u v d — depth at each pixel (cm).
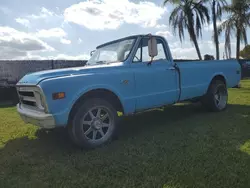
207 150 316
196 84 507
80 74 335
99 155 315
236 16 1611
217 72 561
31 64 1046
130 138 385
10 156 326
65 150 342
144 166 275
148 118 527
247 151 308
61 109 310
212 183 231
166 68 445
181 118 513
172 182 236
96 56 473
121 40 439
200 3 1489
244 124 441
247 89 1020
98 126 352
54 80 309
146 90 408
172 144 347
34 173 271
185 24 1491
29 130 456
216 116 516
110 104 366
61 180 252
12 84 959
